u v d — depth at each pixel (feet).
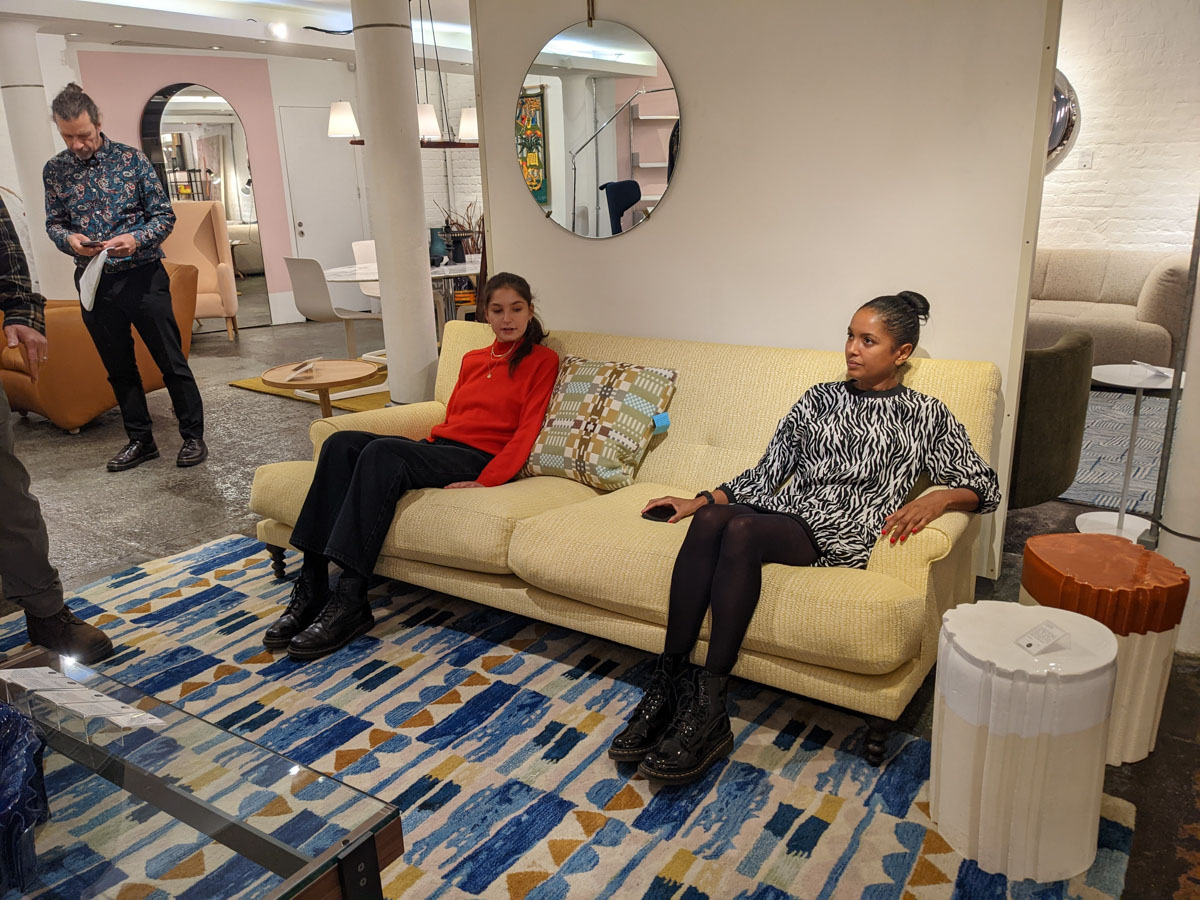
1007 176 7.68
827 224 8.70
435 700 7.00
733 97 8.90
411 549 7.88
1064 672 4.64
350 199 28.78
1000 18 7.39
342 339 24.25
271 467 9.06
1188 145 17.89
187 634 8.23
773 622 6.07
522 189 10.76
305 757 6.30
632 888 5.01
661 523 7.22
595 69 9.75
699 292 9.73
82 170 12.34
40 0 18.06
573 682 7.22
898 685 5.86
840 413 7.09
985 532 8.57
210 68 25.00
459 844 5.39
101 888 3.68
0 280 7.37
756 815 5.60
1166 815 5.56
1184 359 7.30
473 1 10.47
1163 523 7.54
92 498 12.07
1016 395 8.10
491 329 10.06
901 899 4.89
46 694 5.01
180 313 16.40
